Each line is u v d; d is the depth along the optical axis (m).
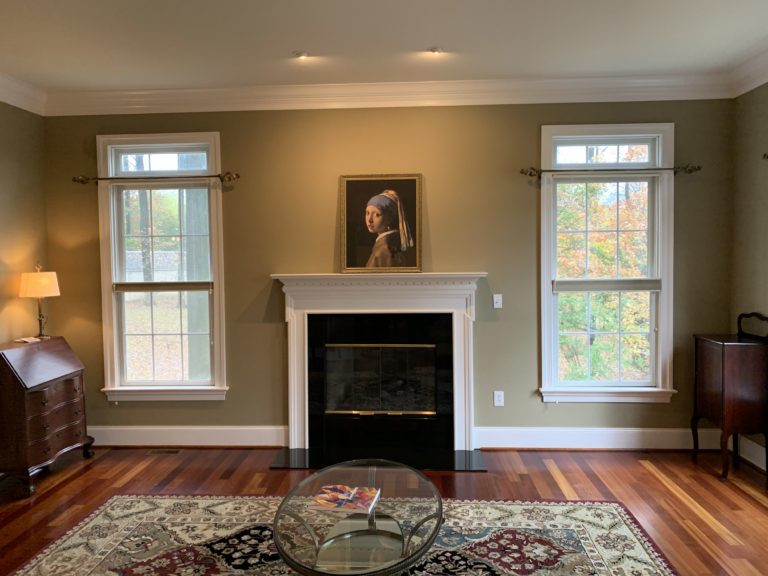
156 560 2.46
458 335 3.79
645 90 3.69
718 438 3.79
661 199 3.75
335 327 3.85
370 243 3.81
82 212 3.93
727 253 3.74
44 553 2.52
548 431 3.87
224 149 3.86
